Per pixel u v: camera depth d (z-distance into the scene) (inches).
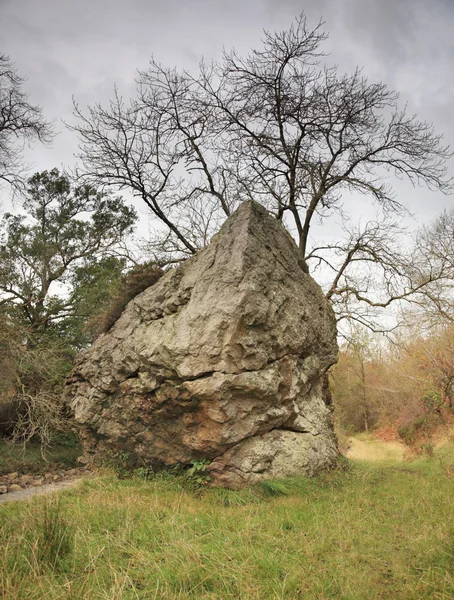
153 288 445.7
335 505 299.0
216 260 394.0
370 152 676.1
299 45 627.8
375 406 1405.0
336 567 187.6
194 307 381.1
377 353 1380.4
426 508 286.2
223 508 297.3
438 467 533.6
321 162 669.3
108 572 180.5
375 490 359.6
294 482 353.7
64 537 199.8
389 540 225.1
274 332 373.7
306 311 417.4
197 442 361.4
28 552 187.0
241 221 399.5
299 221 699.4
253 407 358.0
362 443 1083.3
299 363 411.5
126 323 447.8
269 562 188.7
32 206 933.8
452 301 809.5
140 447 407.5
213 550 199.6
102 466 433.4
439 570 183.3
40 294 791.7
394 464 655.1
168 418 384.2
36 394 529.3
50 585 163.6
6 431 542.9
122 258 923.4
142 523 236.2
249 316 355.6
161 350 373.1
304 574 180.9
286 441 379.9
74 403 468.4
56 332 800.9
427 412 948.0
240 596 165.6
